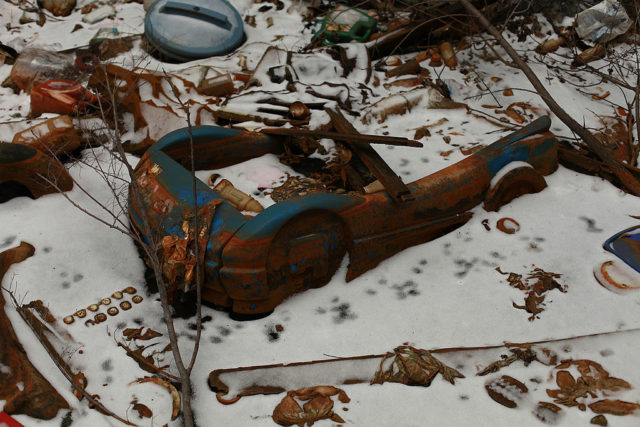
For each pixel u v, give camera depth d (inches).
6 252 73.3
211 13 102.7
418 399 65.1
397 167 84.6
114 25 111.1
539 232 77.7
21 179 78.5
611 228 78.2
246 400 65.1
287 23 111.2
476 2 104.8
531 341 68.8
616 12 104.2
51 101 89.9
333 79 96.8
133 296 72.3
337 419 63.8
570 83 99.5
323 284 73.4
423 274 74.4
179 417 64.1
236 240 68.6
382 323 70.4
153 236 72.7
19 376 64.0
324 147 87.5
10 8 114.2
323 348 68.6
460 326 70.0
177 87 91.6
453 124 91.4
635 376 65.9
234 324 70.6
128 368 66.9
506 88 97.0
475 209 79.4
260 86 94.9
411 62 100.0
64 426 62.9
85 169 84.0
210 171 83.8
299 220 69.5
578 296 72.2
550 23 109.6
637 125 88.1
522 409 64.2
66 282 72.7
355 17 106.0
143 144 87.4
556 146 83.0
